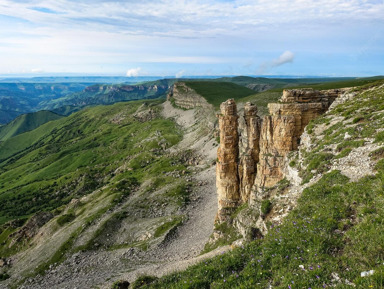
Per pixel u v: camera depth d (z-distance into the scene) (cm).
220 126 6725
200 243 7881
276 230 2536
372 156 2881
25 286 8606
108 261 8669
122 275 7038
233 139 6594
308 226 2266
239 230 5019
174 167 19150
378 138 3133
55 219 13550
